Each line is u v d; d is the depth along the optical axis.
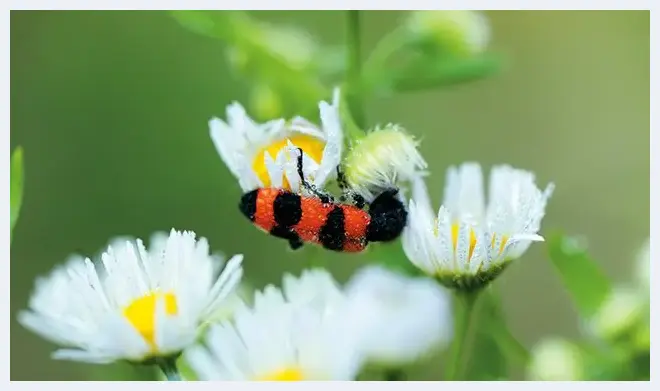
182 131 0.25
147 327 0.14
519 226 0.15
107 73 0.26
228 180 0.24
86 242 0.25
